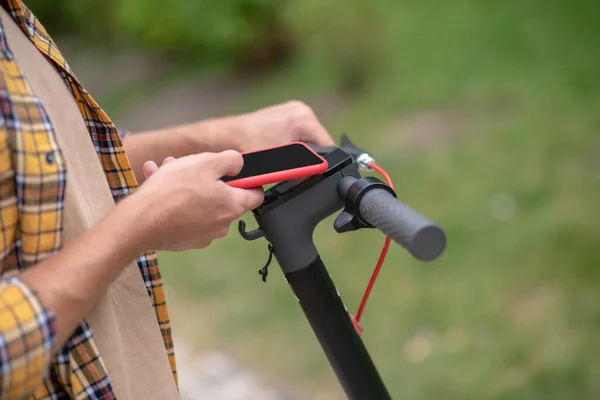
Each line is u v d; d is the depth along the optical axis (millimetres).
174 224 798
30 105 782
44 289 728
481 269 2945
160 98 6238
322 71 5602
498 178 3568
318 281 941
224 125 1149
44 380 821
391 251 3184
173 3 6105
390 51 5398
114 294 892
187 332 2973
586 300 2617
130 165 1063
